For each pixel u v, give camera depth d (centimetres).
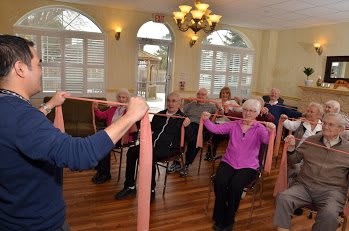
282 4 441
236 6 471
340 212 192
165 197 280
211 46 660
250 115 241
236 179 223
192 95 660
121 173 336
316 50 600
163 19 586
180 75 637
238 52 695
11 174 81
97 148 76
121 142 307
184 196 284
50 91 539
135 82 600
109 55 565
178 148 290
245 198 288
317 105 285
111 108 338
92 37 551
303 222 247
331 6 436
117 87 585
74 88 557
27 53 85
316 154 209
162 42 614
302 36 635
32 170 84
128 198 272
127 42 574
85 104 454
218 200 226
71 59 545
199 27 381
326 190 202
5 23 484
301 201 203
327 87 566
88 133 418
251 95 725
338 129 199
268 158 226
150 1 477
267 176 352
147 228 117
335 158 202
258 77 725
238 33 693
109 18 549
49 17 521
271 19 562
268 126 226
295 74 657
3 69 82
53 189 93
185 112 418
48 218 92
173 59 625
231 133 249
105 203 260
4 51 82
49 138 75
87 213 241
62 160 75
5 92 82
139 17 571
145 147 113
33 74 88
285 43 678
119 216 239
